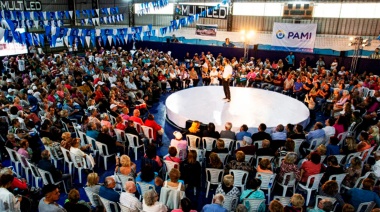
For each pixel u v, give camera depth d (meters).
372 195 4.49
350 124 8.10
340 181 5.33
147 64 15.23
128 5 23.81
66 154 6.03
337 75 13.65
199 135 6.90
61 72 12.83
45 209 3.84
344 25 17.84
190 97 11.38
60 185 5.79
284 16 18.91
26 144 5.84
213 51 19.12
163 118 10.25
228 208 4.68
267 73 14.09
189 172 5.49
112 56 17.11
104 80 12.20
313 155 5.33
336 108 9.96
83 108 9.66
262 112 9.79
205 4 21.38
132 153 7.47
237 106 10.36
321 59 16.19
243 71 14.31
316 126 7.13
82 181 6.25
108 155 6.58
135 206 4.17
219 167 5.43
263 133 6.67
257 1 19.77
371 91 11.23
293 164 5.36
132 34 8.63
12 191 4.73
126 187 4.28
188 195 5.87
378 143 6.87
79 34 7.43
